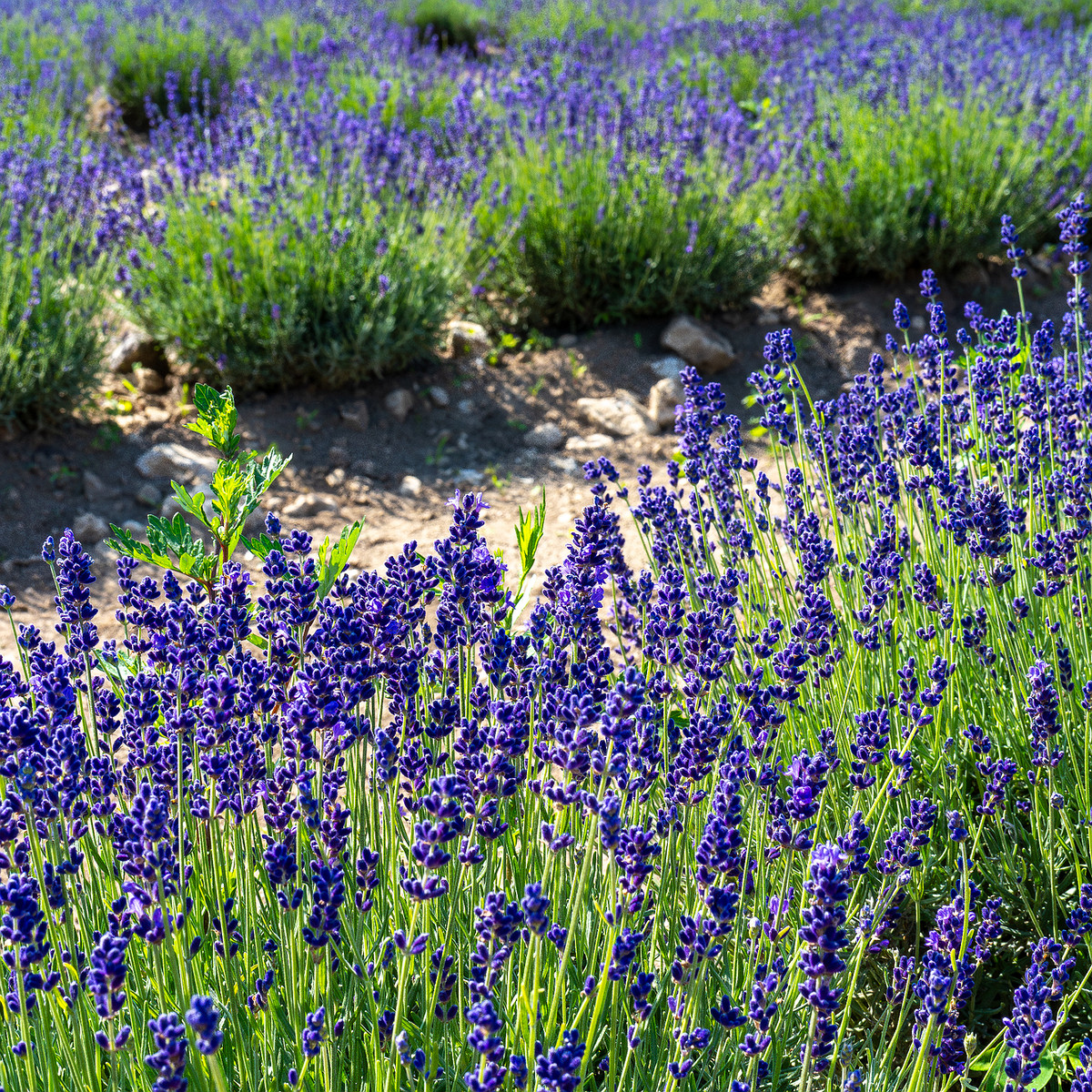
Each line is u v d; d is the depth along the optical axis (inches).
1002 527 102.0
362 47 436.1
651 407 249.4
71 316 221.5
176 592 93.9
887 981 93.4
